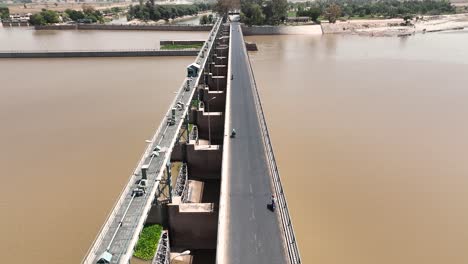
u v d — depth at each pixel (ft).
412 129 252.83
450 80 365.40
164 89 344.69
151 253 145.48
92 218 170.40
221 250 123.13
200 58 331.57
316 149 225.35
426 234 160.25
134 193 138.62
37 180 198.59
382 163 210.79
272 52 507.71
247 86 283.38
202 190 202.49
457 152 222.89
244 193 153.17
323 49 532.73
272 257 121.29
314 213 171.12
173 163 208.44
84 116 281.13
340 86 345.10
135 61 479.82
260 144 193.57
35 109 298.56
